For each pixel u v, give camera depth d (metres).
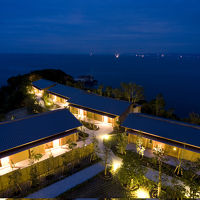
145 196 21.23
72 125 31.91
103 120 43.28
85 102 44.84
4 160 26.11
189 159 27.39
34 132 28.17
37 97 62.75
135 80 139.00
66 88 57.69
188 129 28.81
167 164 26.94
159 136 28.70
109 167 26.52
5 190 21.55
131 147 31.89
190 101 93.38
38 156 26.09
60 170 25.61
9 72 153.62
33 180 22.16
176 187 19.81
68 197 21.00
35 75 86.88
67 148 31.27
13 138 26.06
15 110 52.59
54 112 33.50
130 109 44.78
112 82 133.50
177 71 179.50
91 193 21.77
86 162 27.78
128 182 21.16
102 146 32.31
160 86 122.00
